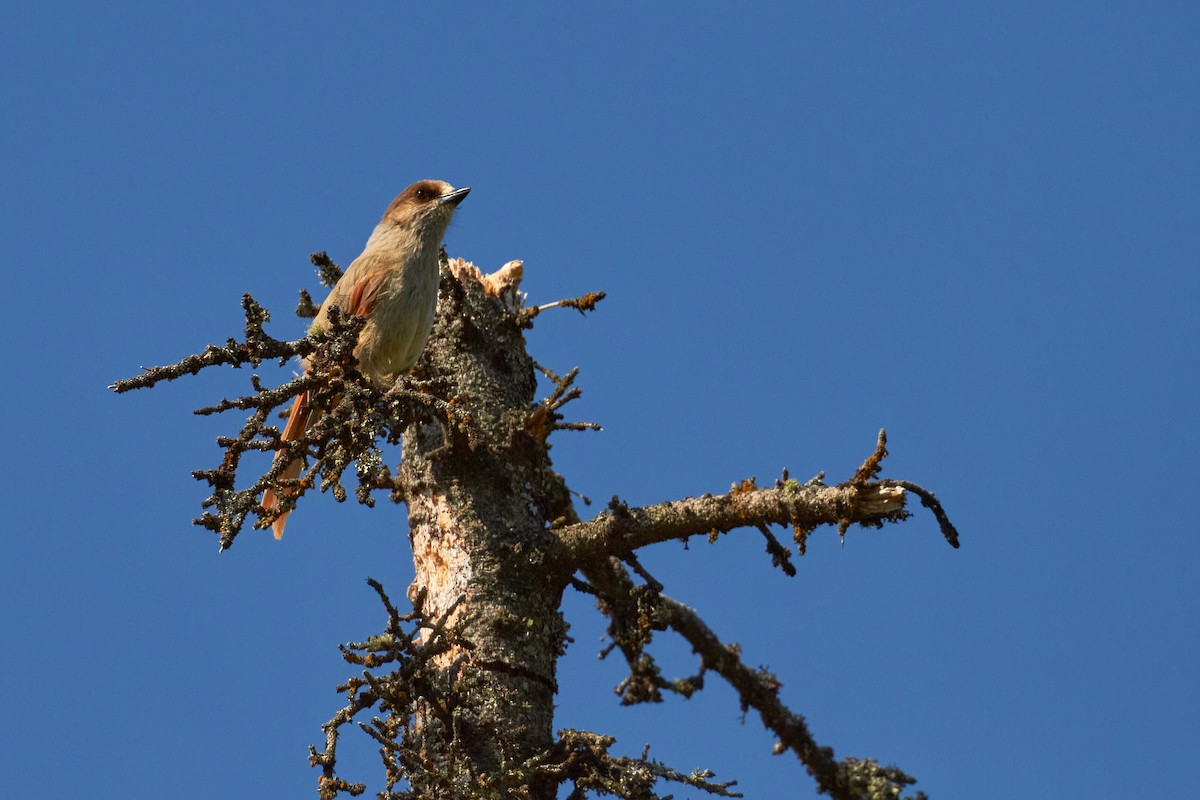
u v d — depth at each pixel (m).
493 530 11.35
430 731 9.92
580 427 11.95
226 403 9.37
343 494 9.30
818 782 11.91
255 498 9.28
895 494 10.02
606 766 10.08
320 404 9.86
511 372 12.59
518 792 9.43
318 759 8.76
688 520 10.75
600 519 11.14
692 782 10.13
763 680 12.31
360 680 9.18
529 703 10.59
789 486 10.36
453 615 10.95
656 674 12.69
